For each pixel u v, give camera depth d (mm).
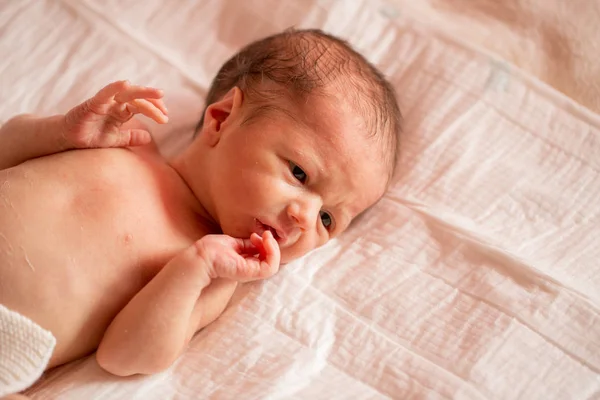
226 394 1058
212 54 1499
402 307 1194
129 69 1433
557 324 1176
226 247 1045
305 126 1122
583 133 1418
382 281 1229
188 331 1070
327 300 1197
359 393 1089
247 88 1193
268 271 1052
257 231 1137
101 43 1442
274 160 1113
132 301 1031
